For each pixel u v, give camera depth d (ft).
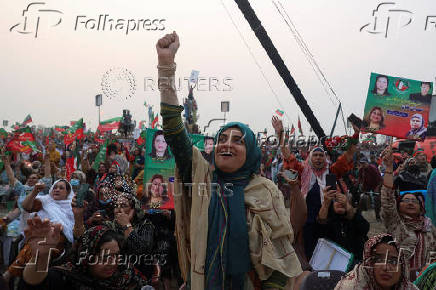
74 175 21.52
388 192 14.64
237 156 7.20
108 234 8.50
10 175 21.11
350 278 9.52
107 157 27.76
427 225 14.37
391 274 9.03
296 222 12.46
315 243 14.51
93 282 8.39
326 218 14.06
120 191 12.04
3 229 17.65
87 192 12.40
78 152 27.02
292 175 12.69
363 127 16.93
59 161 28.76
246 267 6.88
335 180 14.24
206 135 13.24
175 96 6.77
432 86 16.96
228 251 6.86
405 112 17.04
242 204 7.11
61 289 8.03
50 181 21.34
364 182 33.68
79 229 11.99
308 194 15.55
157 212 14.84
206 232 6.95
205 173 7.12
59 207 14.61
